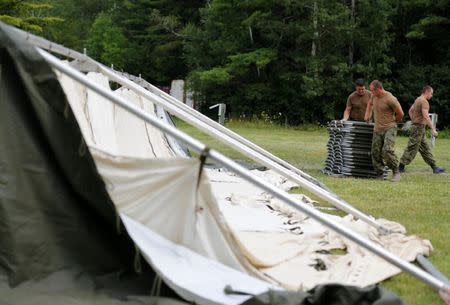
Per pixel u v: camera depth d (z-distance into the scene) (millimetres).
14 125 3797
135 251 3959
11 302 3605
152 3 49750
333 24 39188
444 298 4059
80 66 6254
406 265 4109
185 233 4496
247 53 40906
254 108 41812
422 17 43188
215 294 3877
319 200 9195
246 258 4863
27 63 3754
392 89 41875
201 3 49094
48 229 3883
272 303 3594
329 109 40156
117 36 50281
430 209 8719
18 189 3797
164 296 3934
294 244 5918
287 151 19781
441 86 41125
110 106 8234
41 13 56531
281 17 41719
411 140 14172
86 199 3881
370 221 6227
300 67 41250
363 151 13102
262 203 8203
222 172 11430
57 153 3846
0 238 3764
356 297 3602
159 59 48344
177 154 11070
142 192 4539
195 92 43062
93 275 3943
